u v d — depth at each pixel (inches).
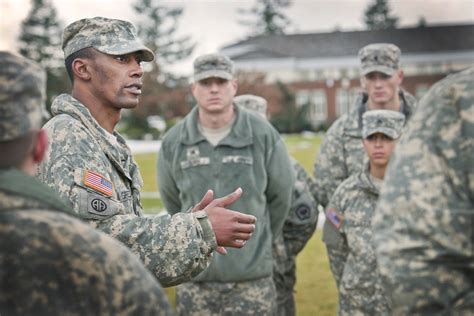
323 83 2214.6
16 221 68.9
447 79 80.3
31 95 71.8
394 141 178.4
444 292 72.6
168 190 195.8
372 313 174.4
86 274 68.3
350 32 2325.3
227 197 121.5
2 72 70.7
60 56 1680.6
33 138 72.7
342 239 183.5
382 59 218.2
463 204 74.1
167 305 70.7
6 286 67.5
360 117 217.8
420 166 76.0
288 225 205.5
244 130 188.5
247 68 1980.8
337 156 218.1
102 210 115.9
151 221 117.3
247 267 180.4
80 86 127.4
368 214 177.2
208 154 187.5
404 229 74.7
